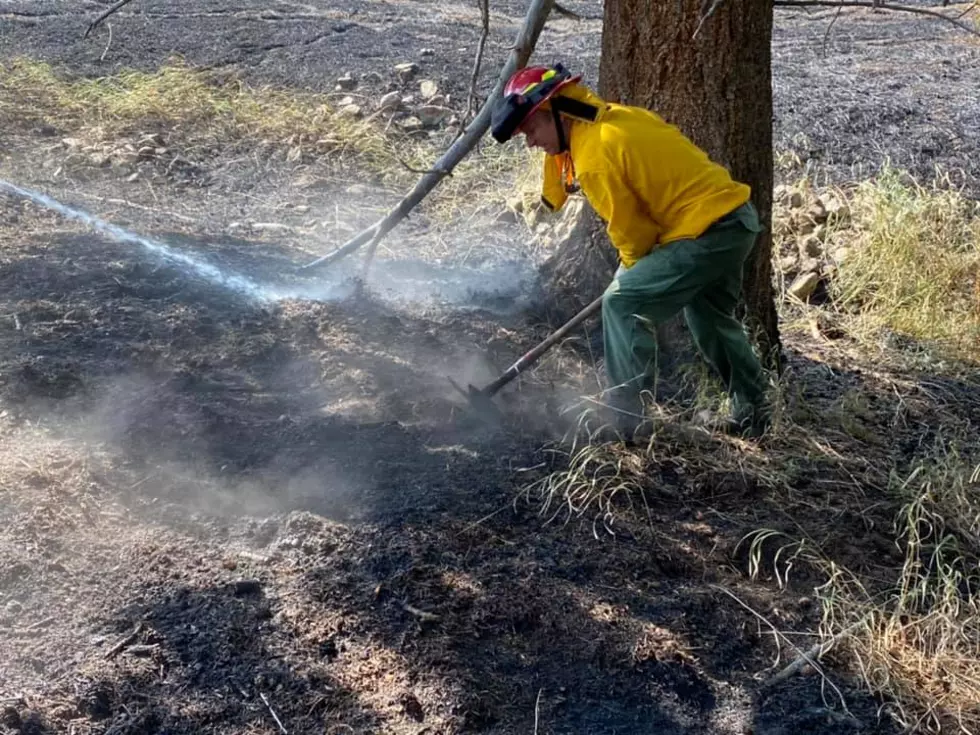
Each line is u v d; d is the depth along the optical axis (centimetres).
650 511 449
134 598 385
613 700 361
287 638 373
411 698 353
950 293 673
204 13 1154
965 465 504
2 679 347
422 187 597
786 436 504
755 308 557
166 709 343
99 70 977
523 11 1205
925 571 431
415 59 1012
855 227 708
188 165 829
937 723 358
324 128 880
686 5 521
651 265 446
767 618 399
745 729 354
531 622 386
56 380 509
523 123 431
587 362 562
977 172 789
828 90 923
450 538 421
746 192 443
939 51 1045
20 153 827
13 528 407
